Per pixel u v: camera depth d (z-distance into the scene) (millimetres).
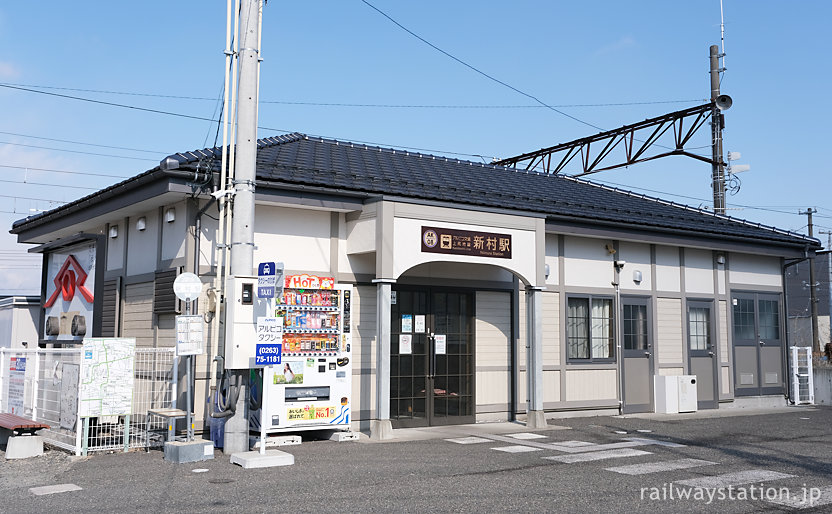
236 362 9047
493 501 6820
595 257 15156
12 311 17984
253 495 6965
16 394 11078
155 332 11359
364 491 7195
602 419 13984
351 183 11438
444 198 11625
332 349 10789
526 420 13328
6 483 7621
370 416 11969
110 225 13508
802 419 14438
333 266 11758
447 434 11562
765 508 6672
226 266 10117
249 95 9453
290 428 10383
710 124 21250
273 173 10930
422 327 12648
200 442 8930
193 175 10172
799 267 41750
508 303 13844
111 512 6281
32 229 15312
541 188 16234
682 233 15758
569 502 6812
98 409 9312
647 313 15836
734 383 17109
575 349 14695
